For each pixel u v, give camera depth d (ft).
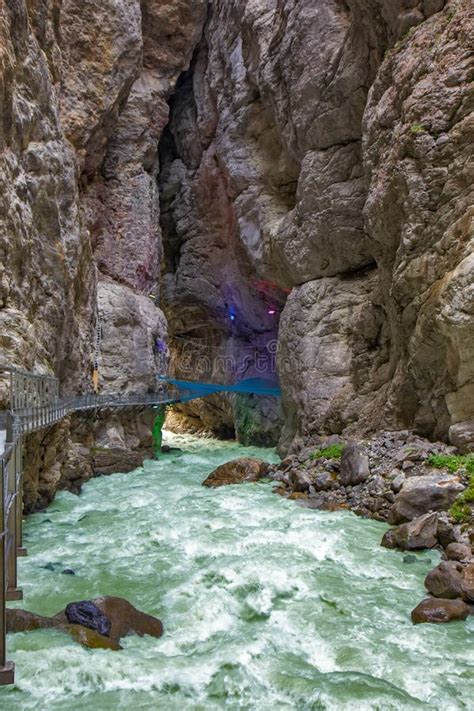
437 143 40.91
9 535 23.20
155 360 89.15
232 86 86.58
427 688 17.85
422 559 29.86
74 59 76.23
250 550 31.86
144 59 96.37
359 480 43.04
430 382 43.88
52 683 17.75
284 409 73.46
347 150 63.10
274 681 18.26
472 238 37.01
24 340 41.11
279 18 71.87
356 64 58.70
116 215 91.45
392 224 47.55
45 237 50.62
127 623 21.77
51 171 50.83
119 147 92.68
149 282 95.55
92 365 70.74
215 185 99.40
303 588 26.27
